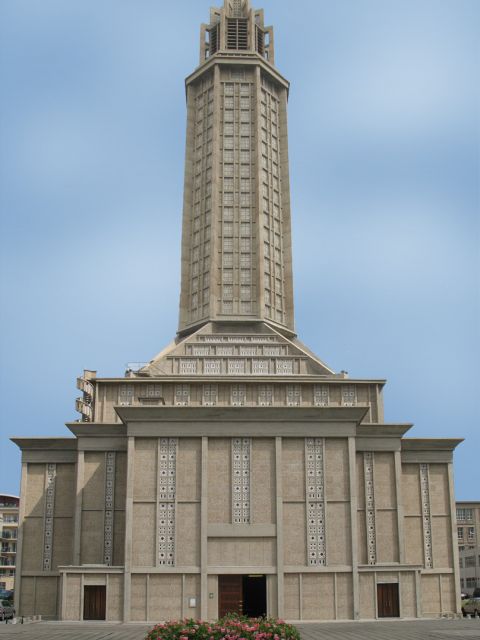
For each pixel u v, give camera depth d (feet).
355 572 170.19
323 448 177.27
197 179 262.26
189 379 209.67
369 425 197.88
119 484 192.54
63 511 198.70
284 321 248.52
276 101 274.98
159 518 171.83
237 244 248.11
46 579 194.49
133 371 216.95
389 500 195.62
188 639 88.74
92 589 168.66
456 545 202.80
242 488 174.29
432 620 169.68
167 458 175.52
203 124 267.80
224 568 168.66
